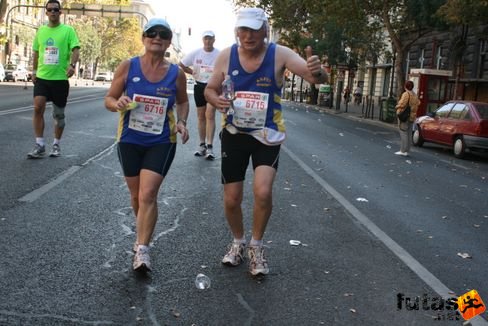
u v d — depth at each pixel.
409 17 27.39
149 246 5.02
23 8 64.00
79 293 4.01
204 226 5.97
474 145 15.67
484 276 5.02
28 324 3.49
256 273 4.54
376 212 7.32
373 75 51.03
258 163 4.51
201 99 10.32
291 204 7.36
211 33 9.95
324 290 4.38
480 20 20.56
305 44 41.53
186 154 10.86
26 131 12.34
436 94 25.64
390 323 3.86
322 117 30.50
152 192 4.52
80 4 48.00
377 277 4.76
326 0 28.48
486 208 8.34
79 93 34.34
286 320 3.80
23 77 52.75
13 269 4.37
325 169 10.73
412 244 5.91
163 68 4.63
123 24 90.38
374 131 23.39
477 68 30.09
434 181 10.66
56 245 5.01
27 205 6.23
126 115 4.65
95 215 6.05
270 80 4.43
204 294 4.15
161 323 3.63
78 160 9.24
